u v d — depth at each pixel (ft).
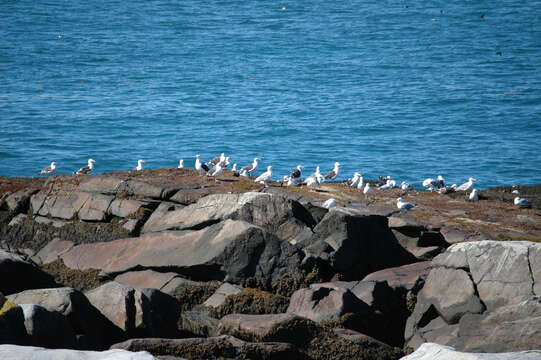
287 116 259.80
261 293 71.31
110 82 329.93
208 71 369.50
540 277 64.80
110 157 198.08
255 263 76.38
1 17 576.20
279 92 312.09
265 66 387.55
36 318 51.98
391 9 653.30
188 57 418.10
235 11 650.02
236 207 86.74
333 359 59.82
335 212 82.99
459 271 70.03
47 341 52.19
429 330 68.18
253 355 55.77
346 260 79.51
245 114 263.90
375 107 274.98
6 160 189.67
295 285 75.00
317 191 106.42
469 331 62.44
